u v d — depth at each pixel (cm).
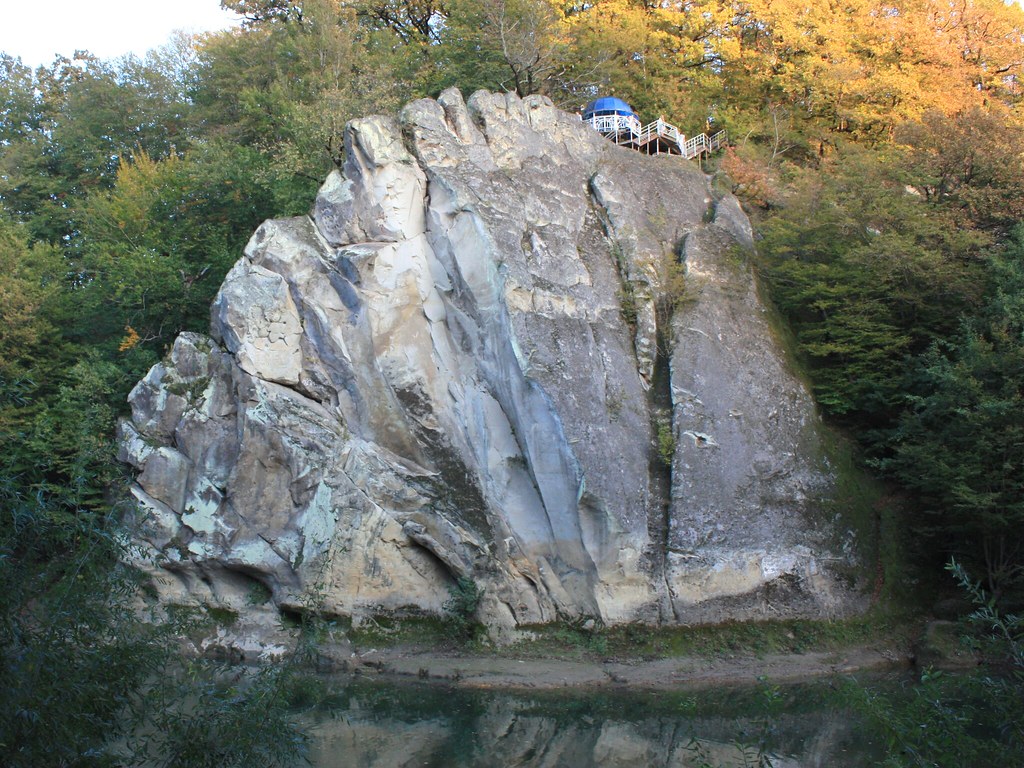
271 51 4262
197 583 2556
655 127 3569
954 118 3231
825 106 3956
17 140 4562
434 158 2788
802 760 1667
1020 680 1136
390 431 2586
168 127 4647
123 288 3269
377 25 4425
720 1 4062
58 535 1058
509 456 2547
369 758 1712
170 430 2670
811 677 2192
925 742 1102
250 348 2612
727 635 2345
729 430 2583
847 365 2828
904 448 2500
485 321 2619
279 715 1145
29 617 1006
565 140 3114
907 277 2795
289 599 2452
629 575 2377
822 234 2984
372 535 2425
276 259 2695
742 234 3130
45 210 4175
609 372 2597
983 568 2483
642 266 2853
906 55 4012
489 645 2358
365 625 2395
